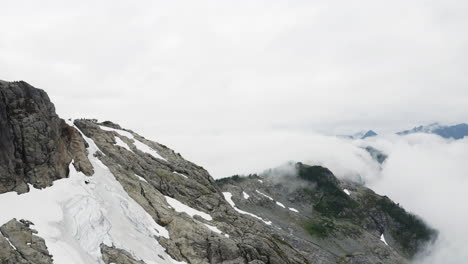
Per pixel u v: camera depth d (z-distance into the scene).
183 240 84.00
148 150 124.25
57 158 75.44
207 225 97.25
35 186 68.06
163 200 98.38
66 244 59.22
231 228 100.25
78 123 112.38
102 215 69.81
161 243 80.19
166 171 114.38
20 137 68.81
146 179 104.81
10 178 64.56
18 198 63.62
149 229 81.56
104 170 91.19
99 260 61.41
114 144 113.44
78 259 57.56
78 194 71.81
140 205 88.06
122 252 65.44
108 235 66.94
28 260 53.22
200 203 109.62
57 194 69.25
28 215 60.75
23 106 71.69
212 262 82.06
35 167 69.69
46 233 58.84
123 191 87.94
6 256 52.47
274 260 91.69
